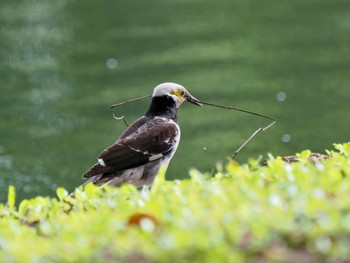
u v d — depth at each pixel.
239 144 25.56
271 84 30.34
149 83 30.80
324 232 6.45
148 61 33.00
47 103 29.97
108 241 6.78
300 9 39.34
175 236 6.52
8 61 34.09
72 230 7.26
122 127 27.73
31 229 7.84
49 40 36.16
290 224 6.55
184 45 34.41
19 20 38.56
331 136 26.48
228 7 39.81
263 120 27.39
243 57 33.03
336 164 8.72
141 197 8.23
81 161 25.03
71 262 6.55
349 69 31.77
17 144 26.47
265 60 32.78
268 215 6.78
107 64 33.16
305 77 31.06
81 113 28.95
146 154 11.02
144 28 36.81
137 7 40.06
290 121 27.48
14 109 29.48
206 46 34.19
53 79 31.97
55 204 8.68
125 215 7.41
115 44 35.19
